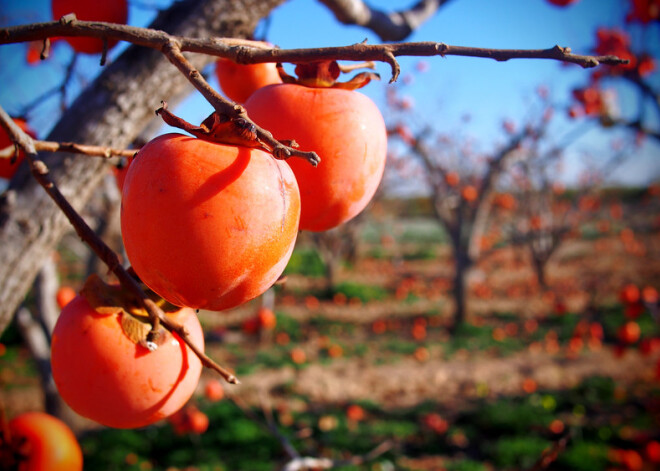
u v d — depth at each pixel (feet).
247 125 2.27
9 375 37.06
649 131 16.87
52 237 4.41
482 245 73.10
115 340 3.05
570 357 38.99
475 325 46.24
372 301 58.80
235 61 2.60
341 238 62.34
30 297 40.83
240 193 2.39
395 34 5.81
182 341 3.22
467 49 2.49
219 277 2.43
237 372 36.52
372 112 3.26
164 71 4.59
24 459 3.73
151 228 2.37
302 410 30.66
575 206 56.59
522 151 45.09
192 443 26.94
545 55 2.44
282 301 58.34
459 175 51.44
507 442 26.00
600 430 26.61
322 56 2.51
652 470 22.52
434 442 26.71
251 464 24.70
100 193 13.76
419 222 123.75
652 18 15.52
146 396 3.11
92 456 25.23
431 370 37.50
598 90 20.54
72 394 3.13
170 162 2.40
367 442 26.37
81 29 2.69
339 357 40.78
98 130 4.47
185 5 4.69
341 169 3.06
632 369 35.94
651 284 58.49
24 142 2.82
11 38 2.73
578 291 57.77
